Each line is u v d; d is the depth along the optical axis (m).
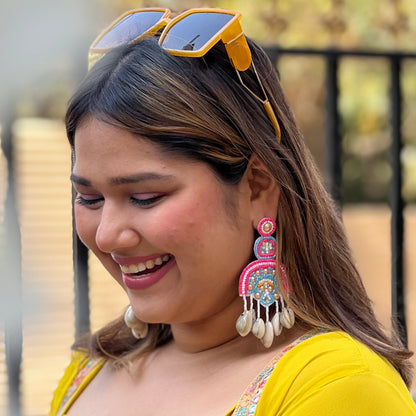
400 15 3.25
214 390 1.85
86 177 1.76
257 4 3.16
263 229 1.81
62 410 2.15
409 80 7.25
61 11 2.68
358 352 1.74
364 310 1.97
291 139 1.88
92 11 2.72
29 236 3.38
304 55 2.93
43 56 2.70
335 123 3.02
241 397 1.75
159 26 1.82
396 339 2.06
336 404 1.66
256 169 1.81
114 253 1.80
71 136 1.84
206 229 1.74
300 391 1.69
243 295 1.81
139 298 1.82
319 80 7.58
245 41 1.75
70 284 3.26
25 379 3.14
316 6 3.72
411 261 7.49
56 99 4.39
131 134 1.70
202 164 1.72
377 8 3.55
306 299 1.85
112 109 1.70
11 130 2.69
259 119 1.81
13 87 2.69
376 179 10.30
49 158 3.81
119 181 1.72
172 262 1.78
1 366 2.86
